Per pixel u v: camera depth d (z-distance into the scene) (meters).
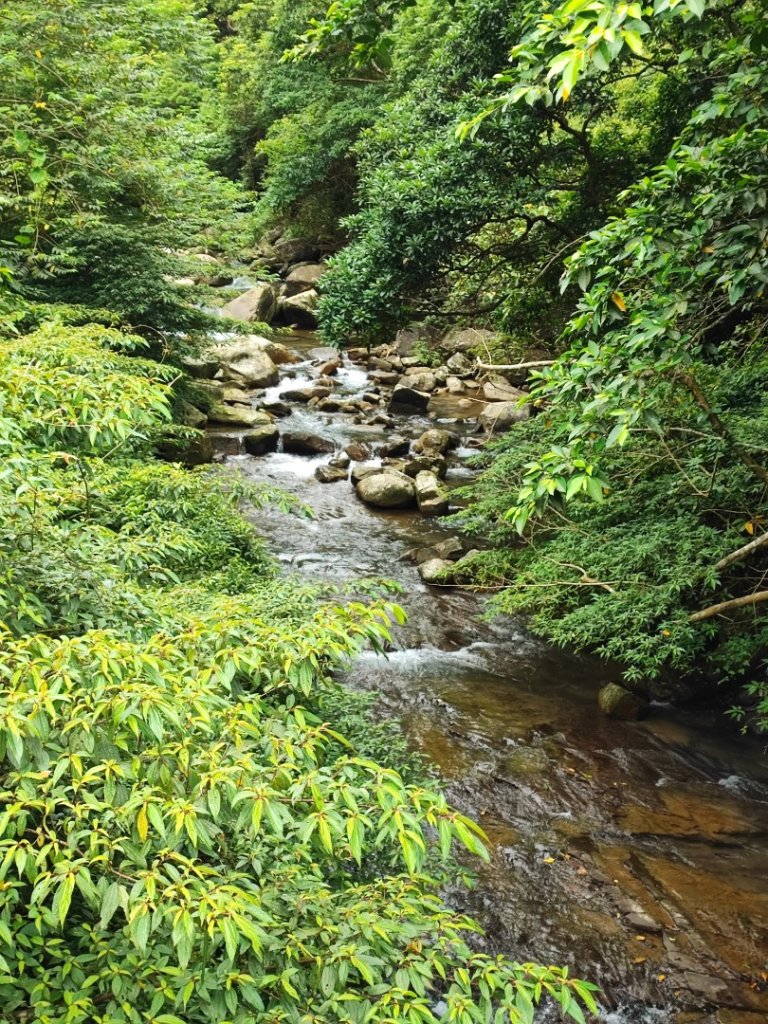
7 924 1.72
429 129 8.65
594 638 5.76
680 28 6.66
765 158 3.82
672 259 3.94
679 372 4.50
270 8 24.67
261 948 1.86
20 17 8.69
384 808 1.92
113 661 1.93
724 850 4.42
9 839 1.72
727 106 4.01
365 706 4.18
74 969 1.87
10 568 2.54
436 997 3.10
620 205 8.22
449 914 2.18
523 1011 1.90
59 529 2.92
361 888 2.28
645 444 6.44
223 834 2.13
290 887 2.11
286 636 2.34
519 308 9.60
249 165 25.16
